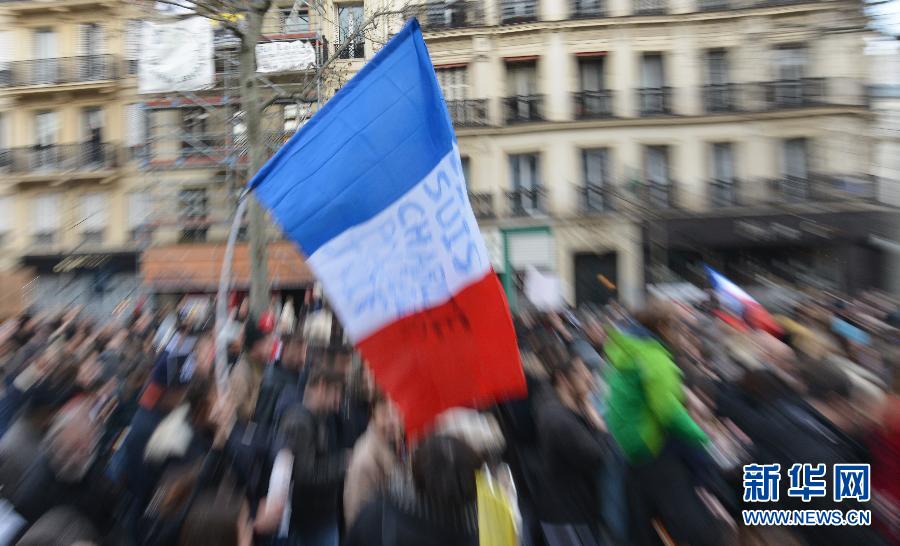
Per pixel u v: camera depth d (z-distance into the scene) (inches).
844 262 826.2
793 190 837.8
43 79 986.7
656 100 873.5
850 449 156.9
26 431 141.6
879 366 253.0
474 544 105.7
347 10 888.9
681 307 374.6
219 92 842.8
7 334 401.4
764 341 229.5
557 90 880.3
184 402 160.4
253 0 487.5
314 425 159.0
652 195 855.1
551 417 159.8
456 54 889.5
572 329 383.6
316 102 786.8
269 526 139.3
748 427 166.9
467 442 112.5
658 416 157.1
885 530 141.3
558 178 877.8
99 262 966.4
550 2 879.7
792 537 126.5
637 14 870.4
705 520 147.6
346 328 139.6
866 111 810.2
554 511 153.4
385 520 110.0
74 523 109.7
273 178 145.2
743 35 848.9
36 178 973.2
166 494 126.6
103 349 372.2
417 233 139.1
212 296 890.7
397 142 140.6
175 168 911.7
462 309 137.0
